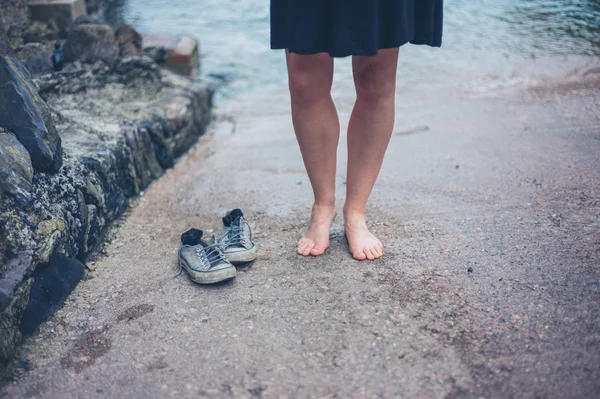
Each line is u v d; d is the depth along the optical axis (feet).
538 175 9.01
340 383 5.07
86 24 11.42
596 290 5.98
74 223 7.07
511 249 6.91
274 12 5.86
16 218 6.08
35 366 5.53
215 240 7.17
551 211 7.76
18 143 6.57
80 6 13.60
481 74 15.34
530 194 8.39
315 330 5.77
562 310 5.74
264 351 5.52
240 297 6.41
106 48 11.43
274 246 7.50
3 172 6.14
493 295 6.09
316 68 6.24
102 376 5.36
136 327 6.02
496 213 7.89
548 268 6.45
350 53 5.64
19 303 5.78
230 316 6.09
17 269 5.80
